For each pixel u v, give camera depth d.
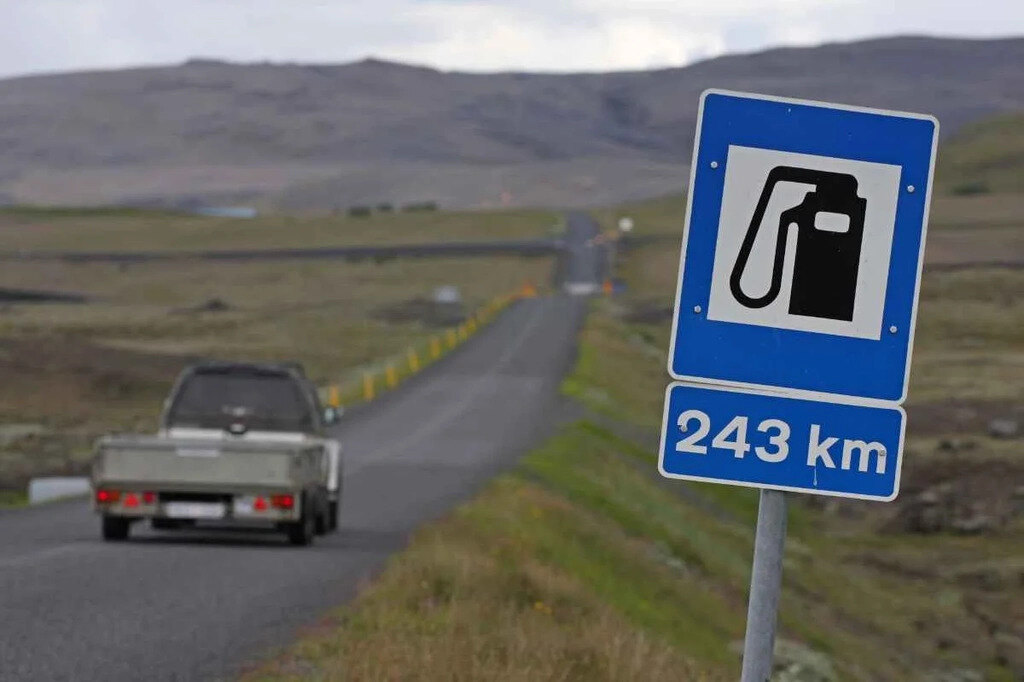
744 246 13.55
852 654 83.94
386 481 89.88
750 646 13.27
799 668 51.81
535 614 36.56
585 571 60.31
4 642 32.38
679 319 13.59
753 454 13.59
